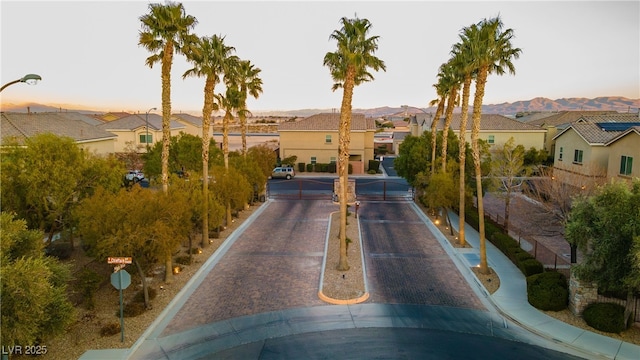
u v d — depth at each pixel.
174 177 21.98
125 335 13.50
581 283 14.73
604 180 24.28
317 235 26.03
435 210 30.94
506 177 28.08
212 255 21.86
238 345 13.11
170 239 15.39
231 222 28.91
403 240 24.95
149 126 58.22
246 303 16.19
